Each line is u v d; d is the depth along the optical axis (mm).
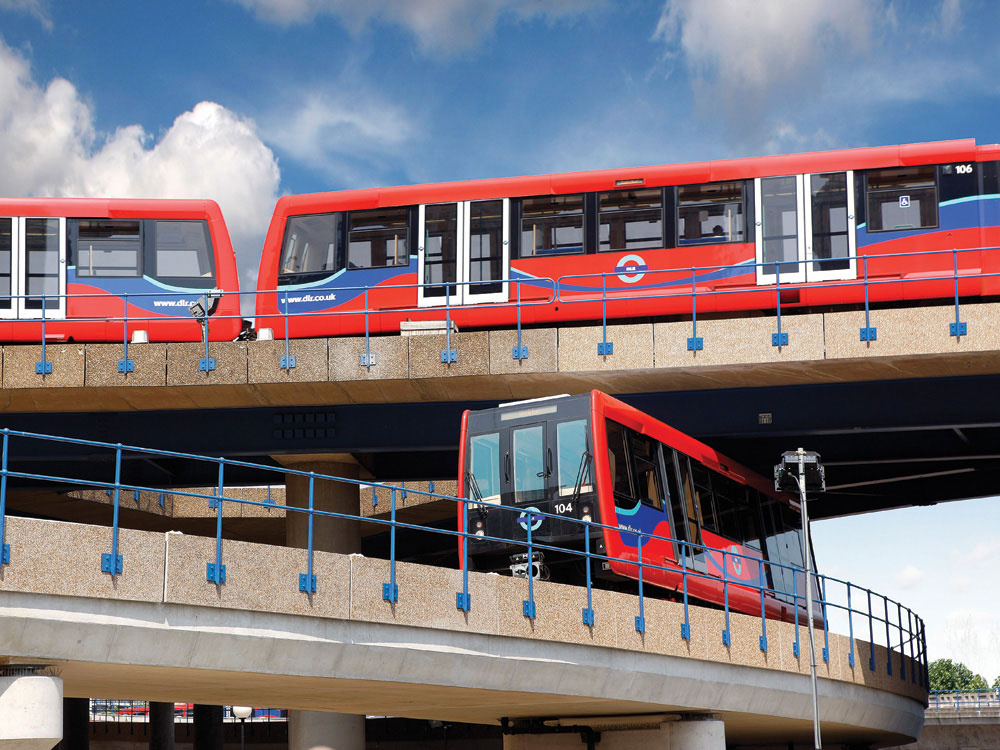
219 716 40500
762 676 19703
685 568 19219
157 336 24938
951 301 23609
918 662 26844
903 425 23016
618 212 24297
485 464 20016
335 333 24812
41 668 11945
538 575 18703
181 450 24828
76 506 31609
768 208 23750
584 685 16609
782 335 22312
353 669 13992
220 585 12781
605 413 19422
